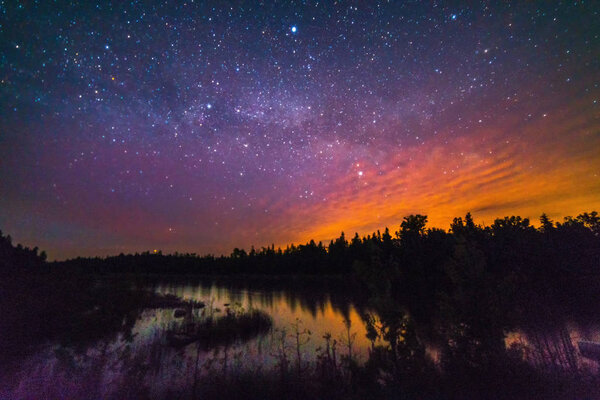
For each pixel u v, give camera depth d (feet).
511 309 21.27
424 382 18.81
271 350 41.37
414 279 120.37
